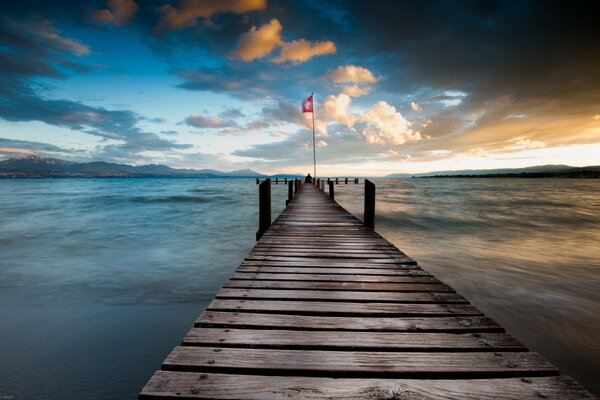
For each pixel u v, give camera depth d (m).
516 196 36.78
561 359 3.64
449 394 1.53
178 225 13.59
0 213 17.98
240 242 10.09
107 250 8.91
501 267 7.37
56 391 2.91
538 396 1.51
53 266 7.22
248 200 28.06
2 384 3.00
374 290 2.98
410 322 2.29
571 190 55.59
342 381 1.62
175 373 1.64
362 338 2.04
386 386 1.58
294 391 1.53
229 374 1.65
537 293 5.69
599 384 3.19
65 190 49.19
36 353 3.54
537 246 9.80
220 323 2.21
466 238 11.05
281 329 2.17
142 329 4.14
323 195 15.35
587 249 9.32
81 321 4.37
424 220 15.63
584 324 4.51
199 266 7.30
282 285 3.09
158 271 6.87
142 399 1.49
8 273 6.65
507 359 1.80
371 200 6.44
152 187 64.69
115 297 5.29
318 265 3.80
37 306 4.88
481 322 2.28
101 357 3.48
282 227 6.42
